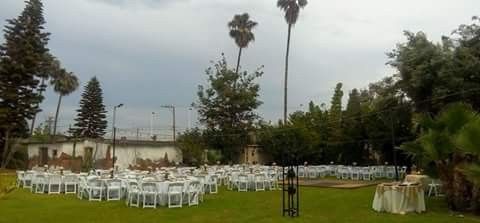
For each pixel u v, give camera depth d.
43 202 14.89
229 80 34.06
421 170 16.25
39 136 44.03
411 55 18.86
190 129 35.03
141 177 15.52
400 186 12.38
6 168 34.91
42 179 18.23
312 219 11.20
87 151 34.22
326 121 35.47
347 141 32.72
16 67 35.06
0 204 14.36
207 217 11.62
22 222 10.96
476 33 18.34
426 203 14.22
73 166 33.59
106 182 15.70
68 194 17.64
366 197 15.95
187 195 14.28
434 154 12.48
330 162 34.34
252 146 36.00
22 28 36.12
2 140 35.25
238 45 45.50
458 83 17.36
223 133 33.56
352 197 16.02
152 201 13.99
